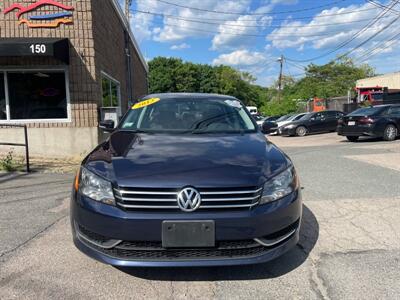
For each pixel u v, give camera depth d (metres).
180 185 3.08
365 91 32.94
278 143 17.69
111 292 3.19
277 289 3.24
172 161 3.42
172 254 3.12
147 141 4.03
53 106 11.27
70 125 11.21
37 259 3.81
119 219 3.08
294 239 3.43
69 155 11.23
